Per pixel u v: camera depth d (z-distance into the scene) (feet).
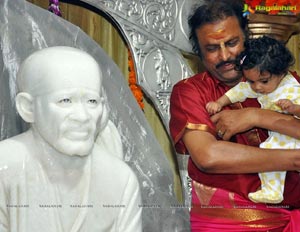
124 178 7.14
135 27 8.98
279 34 8.98
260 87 8.55
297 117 8.62
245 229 8.75
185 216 8.53
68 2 9.14
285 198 8.84
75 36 8.15
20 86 6.93
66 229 6.97
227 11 8.84
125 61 9.22
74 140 6.79
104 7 8.90
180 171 8.89
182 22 9.08
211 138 8.66
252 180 8.79
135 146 8.25
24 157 6.87
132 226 7.13
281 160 8.58
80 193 7.02
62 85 6.72
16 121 7.54
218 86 8.89
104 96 8.05
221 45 8.80
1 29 7.75
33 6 7.98
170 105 8.95
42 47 7.92
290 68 8.91
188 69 9.06
